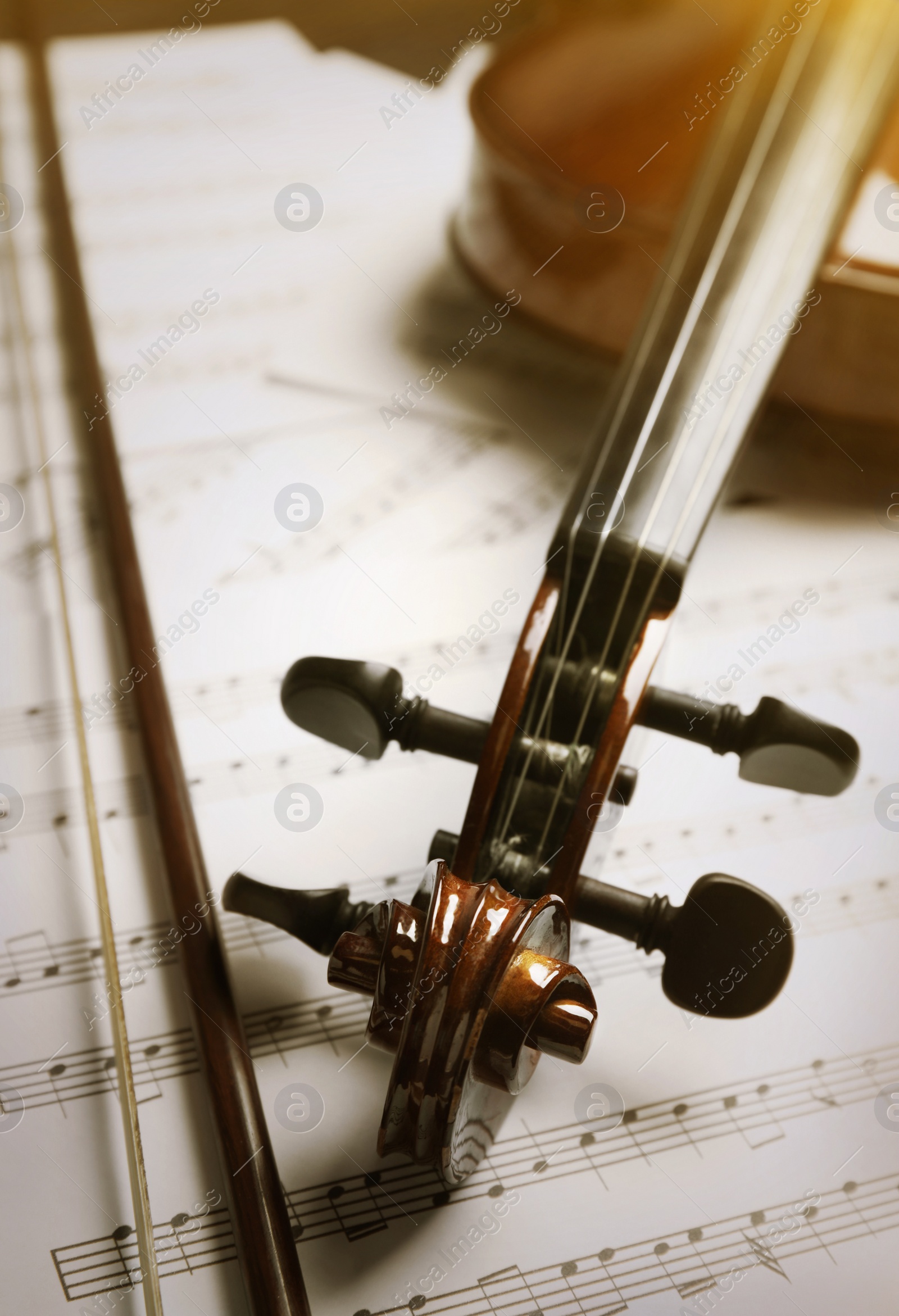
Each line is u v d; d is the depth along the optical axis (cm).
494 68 57
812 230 49
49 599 50
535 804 42
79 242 62
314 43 77
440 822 46
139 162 68
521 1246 41
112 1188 41
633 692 41
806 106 51
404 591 51
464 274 60
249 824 46
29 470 53
